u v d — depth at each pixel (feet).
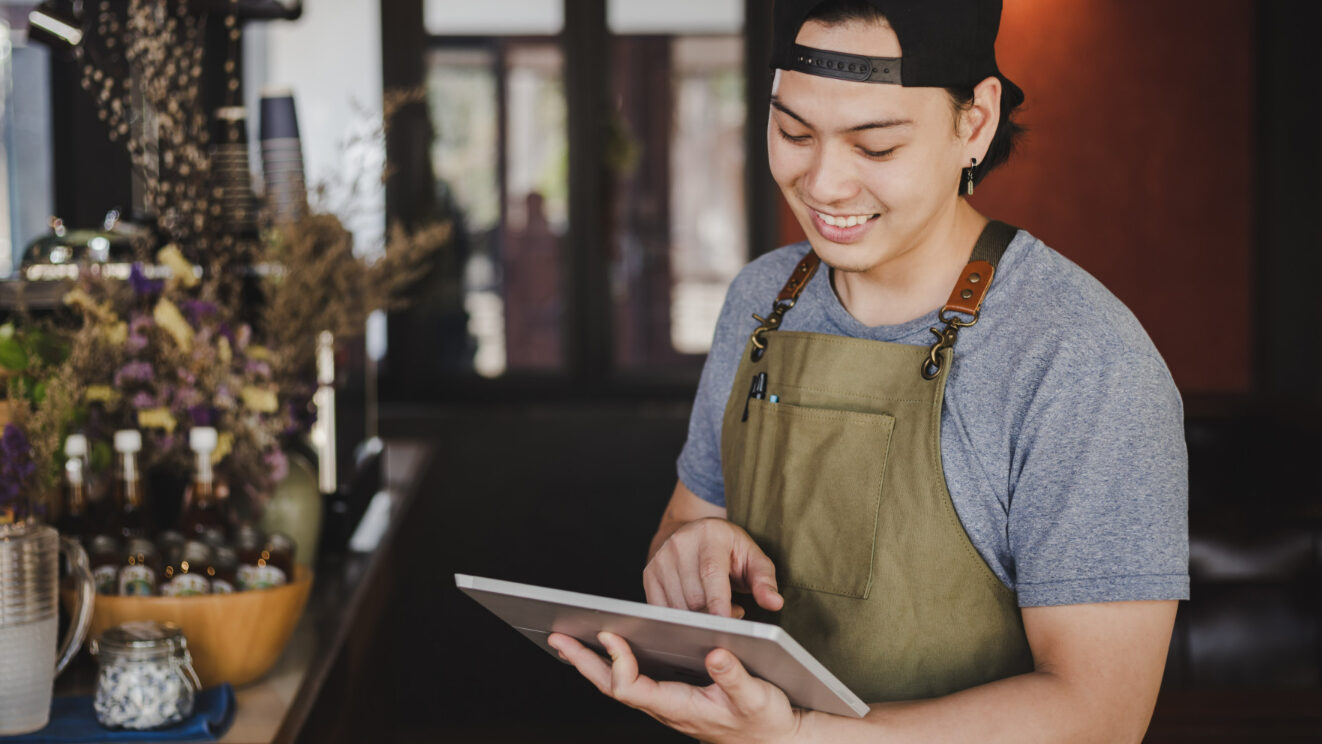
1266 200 13.47
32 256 6.44
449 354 16.26
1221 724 5.61
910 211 3.22
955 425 3.38
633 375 16.37
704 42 16.01
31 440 4.58
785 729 2.95
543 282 16.31
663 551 3.68
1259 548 6.72
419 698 12.71
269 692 4.70
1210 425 11.38
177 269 5.87
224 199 6.97
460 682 12.76
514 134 16.12
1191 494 10.63
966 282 3.44
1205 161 13.41
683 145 16.16
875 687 3.49
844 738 2.97
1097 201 13.32
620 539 14.60
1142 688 3.03
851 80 3.08
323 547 7.22
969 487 3.36
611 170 16.17
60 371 5.13
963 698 3.08
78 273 5.77
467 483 14.55
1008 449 3.30
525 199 16.21
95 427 5.39
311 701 4.73
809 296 3.85
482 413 14.88
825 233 3.31
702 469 4.24
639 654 3.10
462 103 16.07
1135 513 3.05
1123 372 3.14
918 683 3.45
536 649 12.80
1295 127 13.37
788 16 3.19
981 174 3.53
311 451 7.11
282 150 7.16
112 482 5.11
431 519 14.48
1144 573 3.00
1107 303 3.28
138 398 5.49
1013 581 3.38
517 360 16.37
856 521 3.51
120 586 4.59
